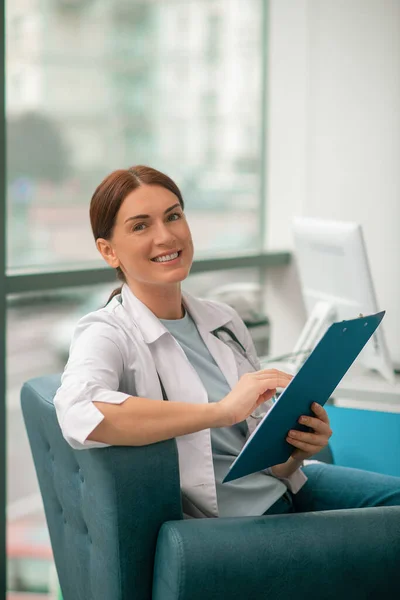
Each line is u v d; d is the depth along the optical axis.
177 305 1.91
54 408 1.81
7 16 2.75
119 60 3.24
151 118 3.43
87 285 2.96
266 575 1.51
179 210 1.84
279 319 4.03
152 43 3.40
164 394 1.79
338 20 3.74
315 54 3.83
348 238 2.48
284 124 3.98
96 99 3.15
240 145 3.94
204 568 1.48
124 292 1.88
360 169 3.73
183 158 3.62
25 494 2.93
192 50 3.61
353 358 1.69
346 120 3.76
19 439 2.90
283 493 1.91
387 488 1.95
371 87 3.66
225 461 1.84
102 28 3.15
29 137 2.89
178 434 1.60
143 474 1.59
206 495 1.75
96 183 3.19
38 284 2.74
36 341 2.94
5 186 2.55
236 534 1.53
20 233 2.89
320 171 3.87
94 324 1.78
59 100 2.99
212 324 1.96
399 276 3.63
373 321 1.64
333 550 1.56
